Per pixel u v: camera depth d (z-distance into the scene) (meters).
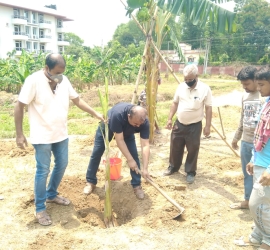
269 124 2.61
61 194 4.29
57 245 3.17
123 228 3.50
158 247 3.14
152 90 6.35
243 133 3.54
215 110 11.10
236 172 5.15
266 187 2.65
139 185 4.27
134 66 25.94
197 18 4.73
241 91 20.72
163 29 6.14
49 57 3.18
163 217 3.62
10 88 19.25
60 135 3.56
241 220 3.65
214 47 50.75
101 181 4.80
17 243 3.21
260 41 47.69
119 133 3.68
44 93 3.31
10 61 19.73
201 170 5.25
